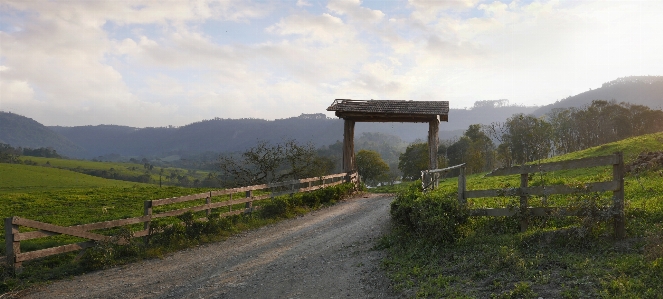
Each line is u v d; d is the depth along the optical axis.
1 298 7.90
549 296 5.30
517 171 8.14
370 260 8.77
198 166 166.50
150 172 126.44
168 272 9.41
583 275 5.71
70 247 9.98
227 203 14.91
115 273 9.51
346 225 13.70
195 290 8.00
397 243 9.51
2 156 107.44
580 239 6.88
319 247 10.83
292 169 26.20
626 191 11.53
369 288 7.10
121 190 31.31
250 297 7.36
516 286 5.68
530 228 8.14
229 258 10.45
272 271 8.91
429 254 8.11
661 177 13.56
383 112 22.59
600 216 6.88
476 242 8.07
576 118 69.88
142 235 11.58
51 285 8.70
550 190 7.75
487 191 8.59
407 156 66.25
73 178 63.31
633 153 26.73
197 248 11.78
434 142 22.91
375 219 14.14
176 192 29.78
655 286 4.98
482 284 6.16
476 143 65.19
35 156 156.62
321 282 7.82
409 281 6.84
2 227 15.54
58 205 22.61
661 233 6.37
